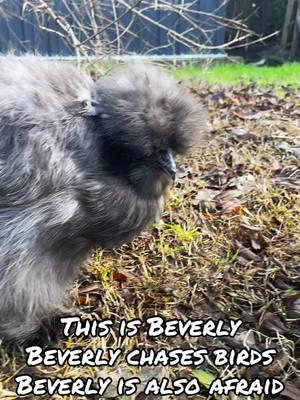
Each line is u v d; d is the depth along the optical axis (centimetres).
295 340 32
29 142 28
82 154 29
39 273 30
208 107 63
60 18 63
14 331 31
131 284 36
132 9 62
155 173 31
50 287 31
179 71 91
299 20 134
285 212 42
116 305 35
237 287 36
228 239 40
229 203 43
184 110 31
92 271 37
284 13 142
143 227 33
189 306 35
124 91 30
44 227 29
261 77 95
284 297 35
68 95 30
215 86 78
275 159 50
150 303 35
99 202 30
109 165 30
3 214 29
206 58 112
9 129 29
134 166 30
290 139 53
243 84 80
